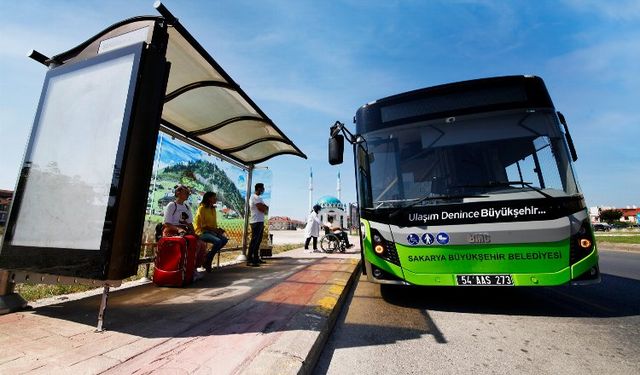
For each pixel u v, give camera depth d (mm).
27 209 2867
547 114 3969
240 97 4797
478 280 3395
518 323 3373
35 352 2096
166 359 2020
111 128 2646
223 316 2996
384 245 3812
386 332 3084
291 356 2086
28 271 2740
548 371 2270
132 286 4461
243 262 7602
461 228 3504
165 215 4914
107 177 2529
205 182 6797
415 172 4078
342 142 4570
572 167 3596
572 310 3865
